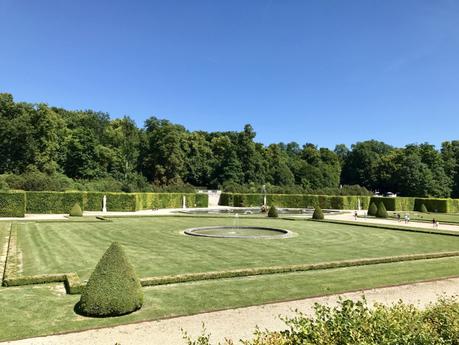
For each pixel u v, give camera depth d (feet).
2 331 28.73
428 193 294.87
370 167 366.22
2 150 206.18
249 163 315.99
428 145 325.62
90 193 158.30
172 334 28.63
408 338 15.90
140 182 242.37
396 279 45.73
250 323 30.96
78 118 301.02
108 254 32.83
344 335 16.29
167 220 118.21
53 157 232.12
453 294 39.86
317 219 127.75
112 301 31.78
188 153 326.44
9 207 123.44
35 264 51.62
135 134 314.76
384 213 153.89
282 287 41.34
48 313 32.63
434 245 75.56
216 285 41.98
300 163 370.73
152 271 48.14
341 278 45.65
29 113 213.05
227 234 86.89
